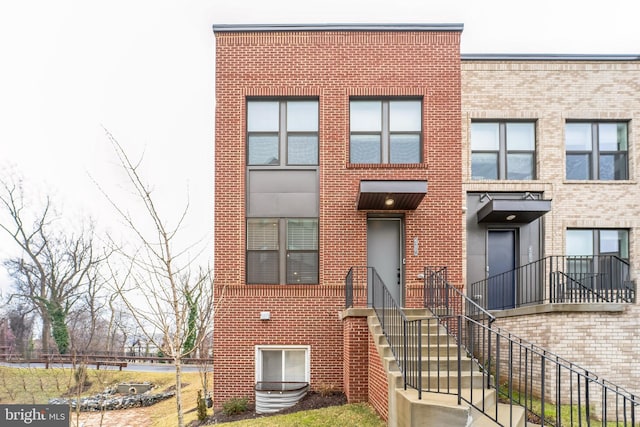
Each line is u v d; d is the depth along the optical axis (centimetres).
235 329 933
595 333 758
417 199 884
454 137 977
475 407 480
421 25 991
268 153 995
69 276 2433
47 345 2300
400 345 657
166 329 755
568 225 1034
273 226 975
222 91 984
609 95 1064
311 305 940
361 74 990
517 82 1065
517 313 814
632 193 1041
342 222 961
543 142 1054
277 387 919
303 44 995
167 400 1384
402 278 966
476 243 1043
